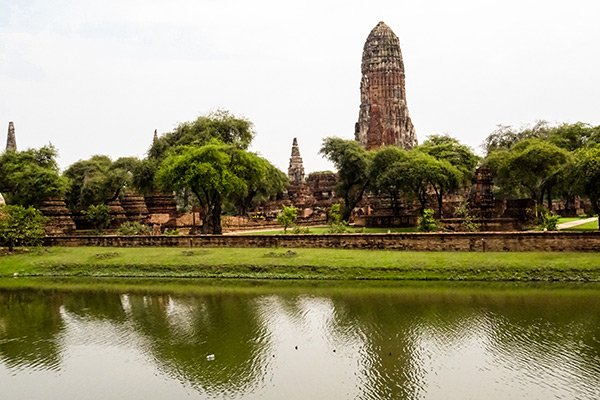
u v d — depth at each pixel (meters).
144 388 21.97
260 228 80.38
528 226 55.28
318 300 34.62
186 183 56.94
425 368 22.98
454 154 79.50
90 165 94.38
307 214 95.56
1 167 78.69
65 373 23.91
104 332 29.56
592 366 22.55
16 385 22.75
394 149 77.69
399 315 30.58
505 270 39.38
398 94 119.75
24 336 29.41
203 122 81.25
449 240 44.72
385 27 121.12
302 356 24.83
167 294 38.19
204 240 51.97
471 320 29.17
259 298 35.81
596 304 31.30
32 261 50.19
